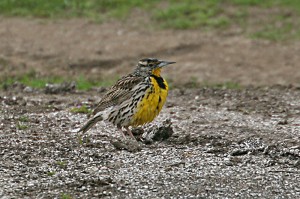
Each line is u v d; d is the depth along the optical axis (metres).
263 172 10.77
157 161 11.26
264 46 23.41
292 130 13.39
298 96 17.38
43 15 26.56
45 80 19.67
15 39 24.05
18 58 22.27
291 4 27.08
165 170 10.80
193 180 10.36
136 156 11.51
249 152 11.68
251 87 19.23
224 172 10.74
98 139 12.53
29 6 27.17
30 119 14.05
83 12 26.86
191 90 18.44
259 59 22.28
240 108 15.77
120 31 25.14
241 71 21.27
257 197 9.72
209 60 22.25
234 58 22.39
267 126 13.77
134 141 12.04
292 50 23.02
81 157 11.43
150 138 12.34
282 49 23.11
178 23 25.58
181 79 20.50
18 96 16.86
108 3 27.58
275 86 19.20
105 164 11.10
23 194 9.76
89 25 25.72
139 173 10.66
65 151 11.74
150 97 11.62
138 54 22.92
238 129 13.47
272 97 17.23
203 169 10.88
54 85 17.59
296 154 11.50
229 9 26.75
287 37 24.22
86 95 17.30
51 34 24.66
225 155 11.60
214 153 11.71
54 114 14.66
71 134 12.89
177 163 11.13
